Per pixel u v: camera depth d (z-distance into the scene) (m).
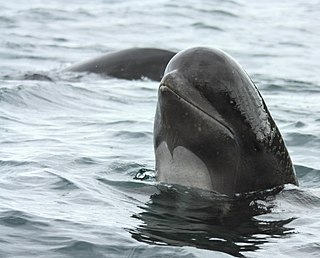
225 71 26.61
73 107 45.50
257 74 60.41
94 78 56.03
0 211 24.64
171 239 22.92
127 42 75.31
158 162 27.73
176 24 86.06
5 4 95.31
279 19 92.88
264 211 25.97
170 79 26.02
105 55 58.88
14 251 21.86
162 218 24.86
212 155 26.73
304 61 67.81
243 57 68.62
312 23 90.81
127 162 32.31
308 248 22.66
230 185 27.14
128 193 27.58
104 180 29.14
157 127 27.08
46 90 47.59
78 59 65.50
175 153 27.00
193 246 22.39
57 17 87.00
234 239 23.22
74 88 49.59
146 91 52.09
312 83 57.31
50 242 22.58
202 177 27.00
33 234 23.06
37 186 27.91
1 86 47.66
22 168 30.52
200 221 24.75
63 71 57.25
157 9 95.31
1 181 28.45
